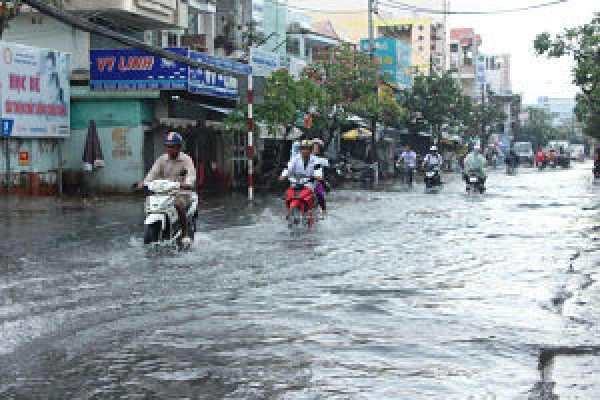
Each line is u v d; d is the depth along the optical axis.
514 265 8.84
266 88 27.94
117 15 27.25
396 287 7.30
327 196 24.39
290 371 4.36
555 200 22.02
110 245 10.82
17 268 8.58
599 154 41.06
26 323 5.73
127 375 4.32
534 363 4.54
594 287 7.27
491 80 150.50
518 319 5.79
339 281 7.68
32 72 23.11
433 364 4.51
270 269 8.49
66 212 17.11
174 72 24.88
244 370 4.39
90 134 24.84
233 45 37.62
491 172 54.22
